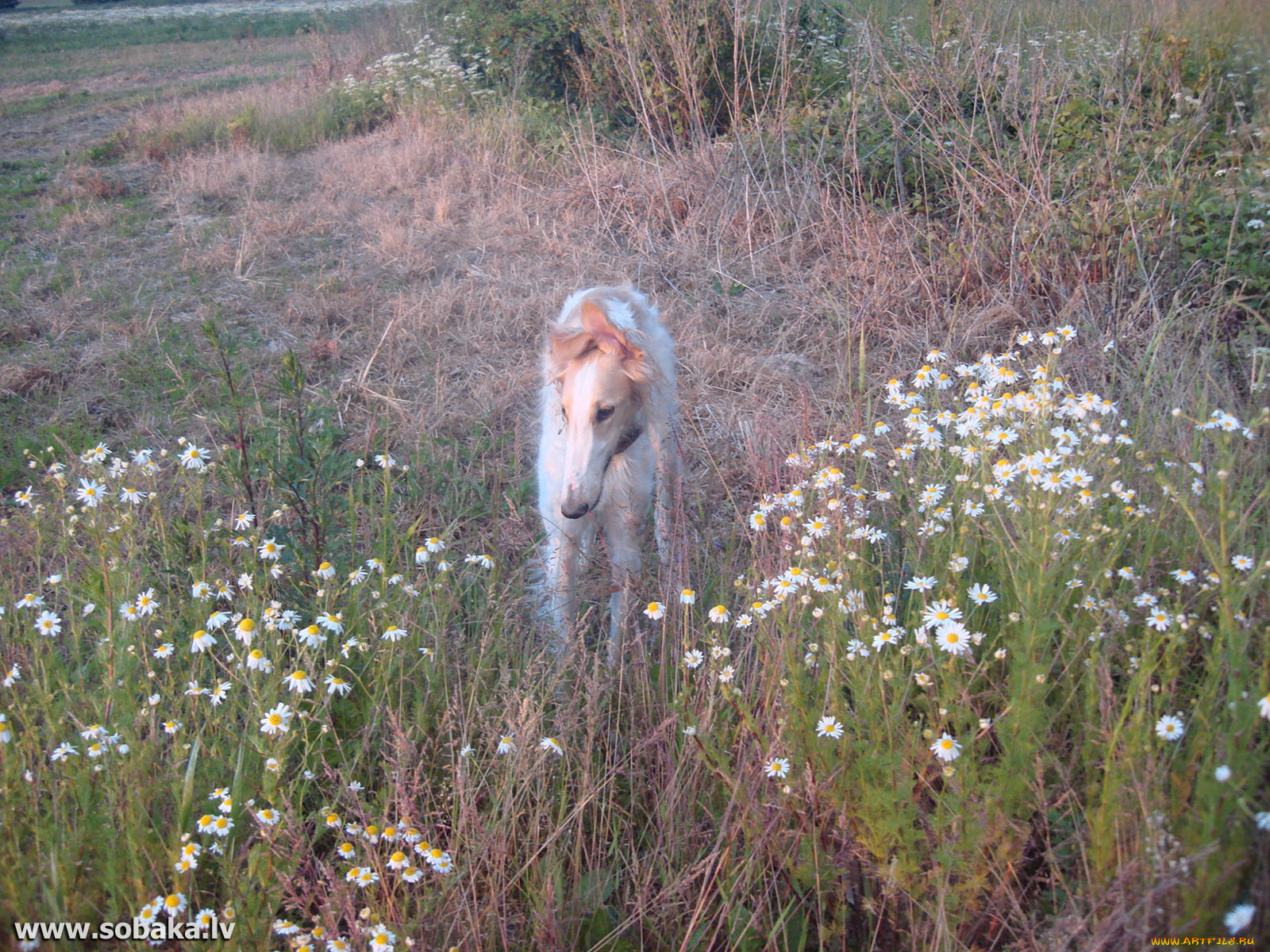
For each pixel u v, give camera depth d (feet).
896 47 23.04
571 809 8.39
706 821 8.18
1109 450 9.70
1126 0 27.17
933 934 6.79
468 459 15.08
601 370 10.43
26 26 91.81
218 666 9.62
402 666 9.16
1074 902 6.40
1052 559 7.00
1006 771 6.56
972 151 19.77
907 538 9.55
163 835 7.43
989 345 16.11
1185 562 8.14
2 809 7.00
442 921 6.98
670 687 9.29
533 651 10.23
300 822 7.27
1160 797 6.13
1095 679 6.93
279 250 23.98
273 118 36.29
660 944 7.34
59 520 11.39
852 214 20.25
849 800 7.09
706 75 26.02
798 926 7.35
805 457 10.46
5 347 18.88
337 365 18.28
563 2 32.35
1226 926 5.55
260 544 10.39
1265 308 14.67
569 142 27.66
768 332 18.60
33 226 26.68
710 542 11.37
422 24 47.98
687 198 23.25
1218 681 6.68
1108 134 18.92
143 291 21.58
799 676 7.65
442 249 23.67
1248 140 19.02
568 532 11.25
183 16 106.63
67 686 8.02
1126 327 14.42
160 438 15.76
